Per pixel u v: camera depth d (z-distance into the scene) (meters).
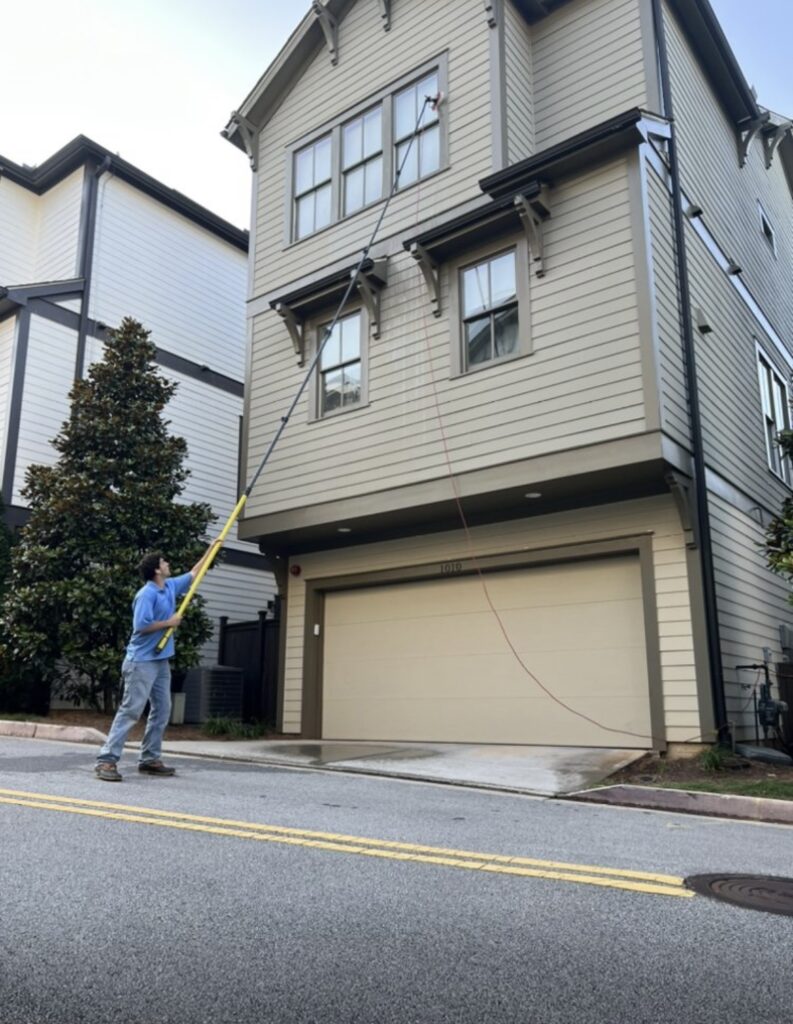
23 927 2.97
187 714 11.72
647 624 8.69
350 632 11.25
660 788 6.54
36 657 10.59
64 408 14.24
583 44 10.45
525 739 9.49
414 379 10.12
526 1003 2.45
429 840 4.49
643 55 9.90
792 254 15.61
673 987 2.58
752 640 9.86
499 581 10.05
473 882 3.68
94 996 2.44
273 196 12.45
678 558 8.64
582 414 8.64
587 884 3.69
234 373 17.53
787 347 14.14
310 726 11.18
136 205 16.12
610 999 2.49
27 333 13.88
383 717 10.66
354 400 10.79
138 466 11.44
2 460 13.32
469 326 9.84
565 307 8.97
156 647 6.30
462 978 2.62
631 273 8.58
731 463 10.23
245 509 11.56
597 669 9.13
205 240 17.42
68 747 8.23
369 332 10.69
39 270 16.06
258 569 16.89
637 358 8.38
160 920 3.07
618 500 9.11
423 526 10.62
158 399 12.05
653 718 8.48
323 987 2.52
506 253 9.62
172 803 5.26
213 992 2.47
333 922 3.10
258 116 12.81
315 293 11.15
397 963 2.72
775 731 9.75
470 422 9.50
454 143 10.38
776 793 6.29
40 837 4.25
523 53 10.73
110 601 10.51
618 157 8.88
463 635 10.22
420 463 9.84
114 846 4.11
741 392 11.09
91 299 14.95
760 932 3.10
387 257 10.76
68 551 10.75
